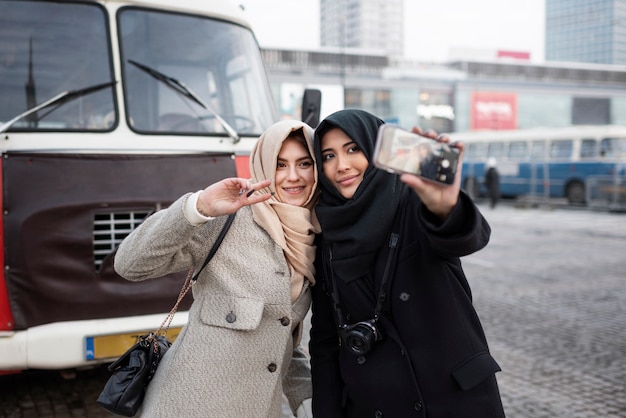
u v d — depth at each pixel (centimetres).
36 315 364
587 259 1043
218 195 184
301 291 207
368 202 191
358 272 192
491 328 627
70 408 425
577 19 9044
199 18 471
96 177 382
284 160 210
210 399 195
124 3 440
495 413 186
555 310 702
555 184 2197
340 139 198
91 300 374
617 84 3772
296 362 239
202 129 439
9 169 367
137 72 433
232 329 196
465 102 3356
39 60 412
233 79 479
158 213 198
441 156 165
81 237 373
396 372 189
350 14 8512
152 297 387
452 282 190
